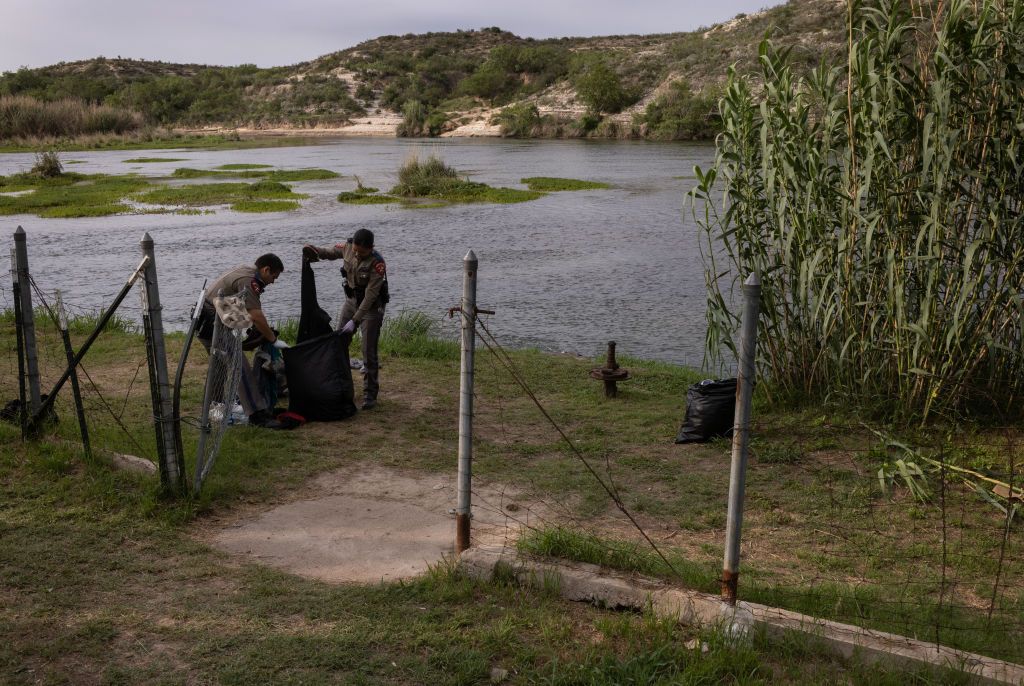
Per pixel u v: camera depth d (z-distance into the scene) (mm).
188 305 16141
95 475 5777
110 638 3883
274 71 140875
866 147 7176
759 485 6387
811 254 7715
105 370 9383
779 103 7809
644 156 54594
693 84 82250
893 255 6922
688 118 73500
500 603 4363
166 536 5070
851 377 7688
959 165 7324
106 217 28984
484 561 4625
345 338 7855
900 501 6027
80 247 22797
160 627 3994
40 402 6617
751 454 6992
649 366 11125
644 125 77500
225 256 21438
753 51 70812
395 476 6453
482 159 54875
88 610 4125
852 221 7375
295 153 64688
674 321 14828
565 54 115875
